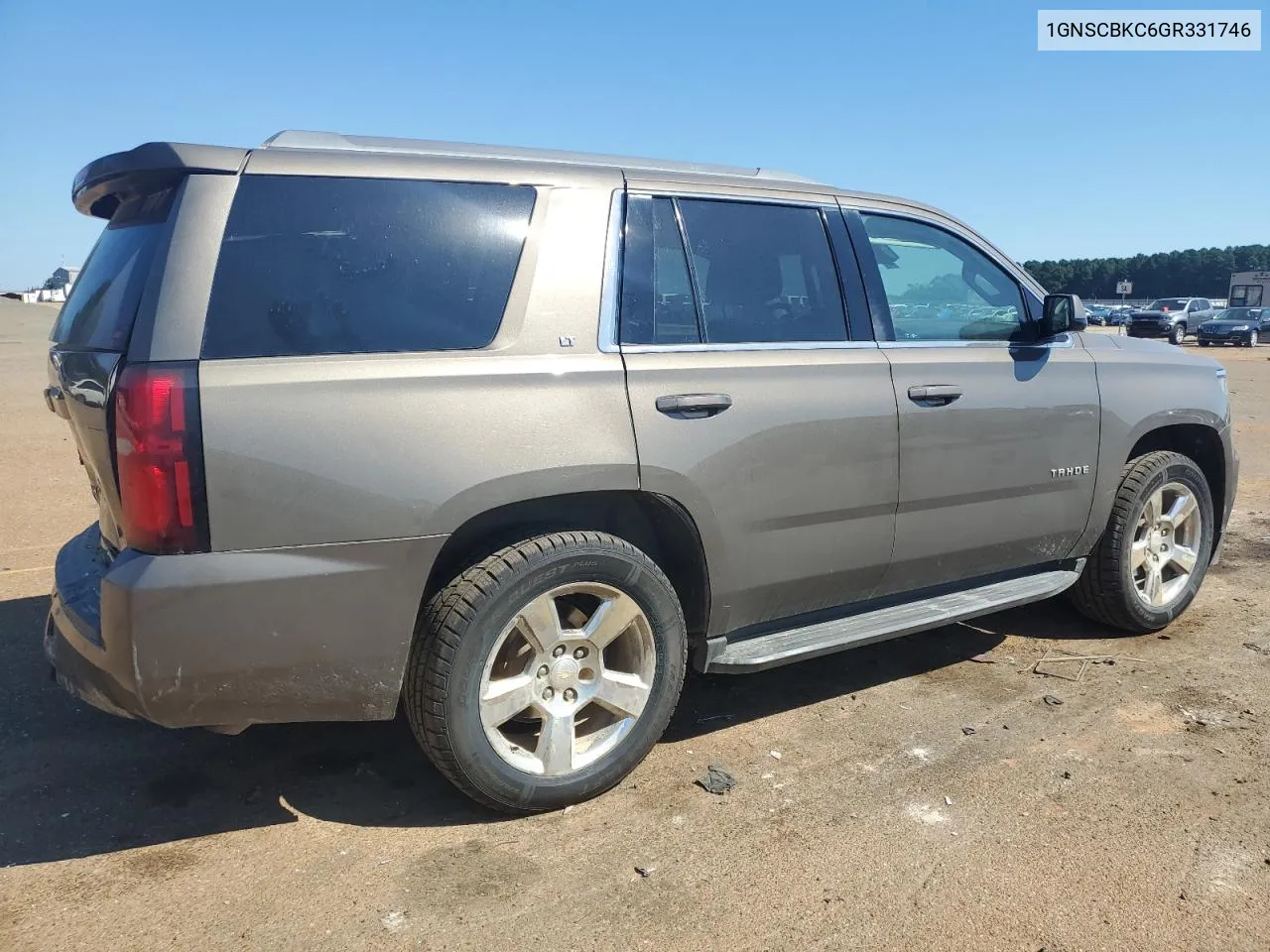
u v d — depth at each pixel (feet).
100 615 8.21
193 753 11.13
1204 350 107.65
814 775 10.69
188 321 8.18
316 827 9.56
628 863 8.96
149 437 7.91
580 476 9.45
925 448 12.12
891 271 12.60
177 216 8.41
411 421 8.73
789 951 7.75
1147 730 11.84
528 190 9.93
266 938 7.83
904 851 9.17
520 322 9.50
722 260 11.08
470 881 8.66
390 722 12.03
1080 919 8.16
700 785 10.46
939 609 12.66
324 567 8.46
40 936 7.81
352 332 8.78
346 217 9.00
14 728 11.67
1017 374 13.17
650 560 10.05
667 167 11.27
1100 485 14.15
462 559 9.42
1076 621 16.07
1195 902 8.39
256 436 8.16
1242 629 15.64
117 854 9.05
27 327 114.73
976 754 11.21
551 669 9.71
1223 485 16.34
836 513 11.45
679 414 10.16
